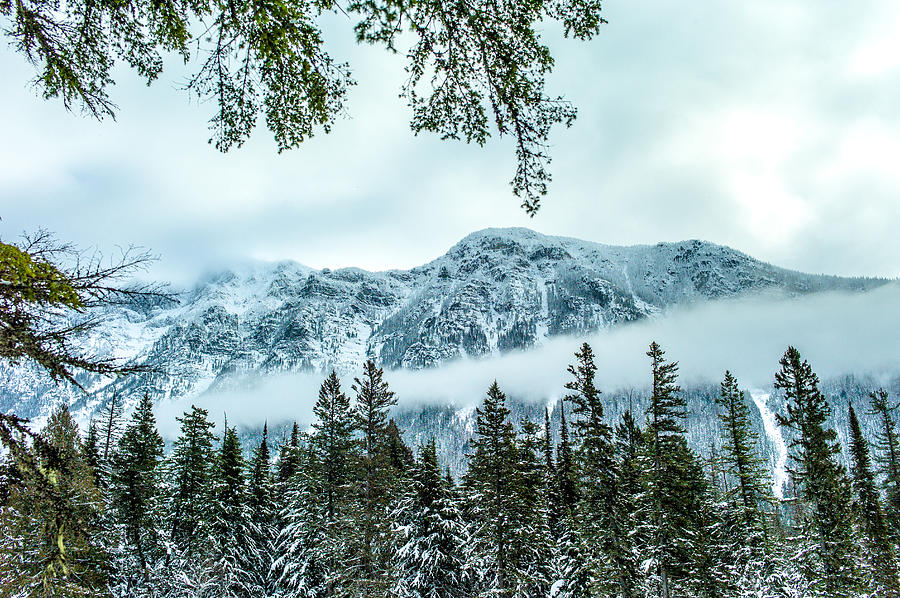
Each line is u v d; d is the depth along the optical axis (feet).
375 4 13.34
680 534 91.25
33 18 12.88
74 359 12.76
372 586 91.86
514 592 92.38
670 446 91.86
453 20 13.58
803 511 107.14
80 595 66.59
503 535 95.50
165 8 12.87
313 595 101.60
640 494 89.35
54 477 13.87
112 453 96.12
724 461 113.19
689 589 94.73
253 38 13.34
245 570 108.78
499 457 98.43
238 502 110.63
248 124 14.71
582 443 92.07
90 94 13.64
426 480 106.73
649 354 94.27
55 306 13.05
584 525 92.53
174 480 111.45
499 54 13.82
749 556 104.78
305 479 109.81
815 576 97.81
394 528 100.32
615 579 85.97
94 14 13.03
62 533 14.24
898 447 122.11
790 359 104.88
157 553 100.37
